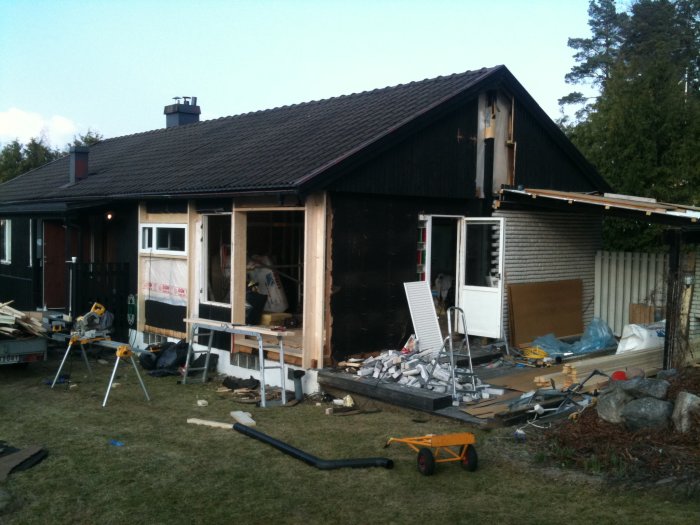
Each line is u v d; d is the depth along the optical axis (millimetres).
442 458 6094
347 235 8914
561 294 11555
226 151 11820
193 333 9664
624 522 4719
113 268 12125
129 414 7918
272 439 6691
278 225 12258
